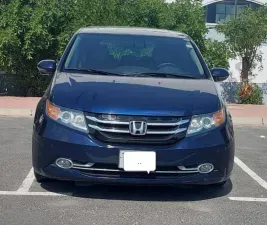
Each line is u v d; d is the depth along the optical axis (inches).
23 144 331.6
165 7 596.7
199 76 252.5
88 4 560.7
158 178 208.2
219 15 800.3
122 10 572.4
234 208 217.9
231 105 544.7
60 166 209.0
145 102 209.9
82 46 262.2
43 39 535.5
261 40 622.8
